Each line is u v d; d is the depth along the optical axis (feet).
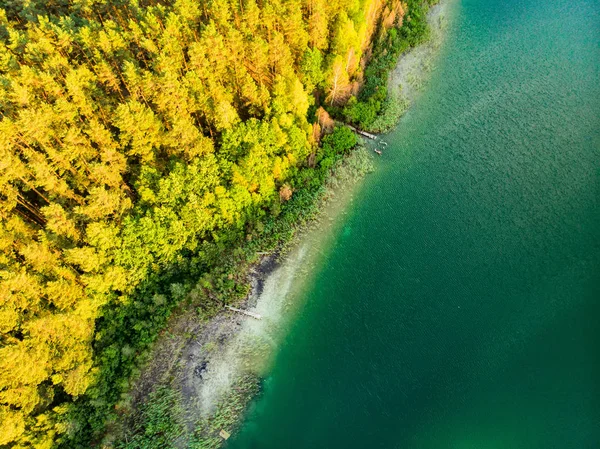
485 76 246.68
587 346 159.22
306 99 193.67
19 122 146.30
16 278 130.31
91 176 159.74
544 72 246.68
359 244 188.14
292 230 189.57
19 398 126.62
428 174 208.74
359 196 202.18
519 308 168.25
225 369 157.89
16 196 153.28
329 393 155.02
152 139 166.30
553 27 268.82
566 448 140.36
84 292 150.92
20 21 218.59
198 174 167.84
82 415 141.90
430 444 144.36
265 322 168.45
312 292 176.04
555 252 180.75
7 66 172.76
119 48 187.32
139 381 153.07
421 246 186.50
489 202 197.67
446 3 287.48
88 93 173.99
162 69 168.35
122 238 154.81
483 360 158.20
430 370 157.17
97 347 153.07
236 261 179.01
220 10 184.24
